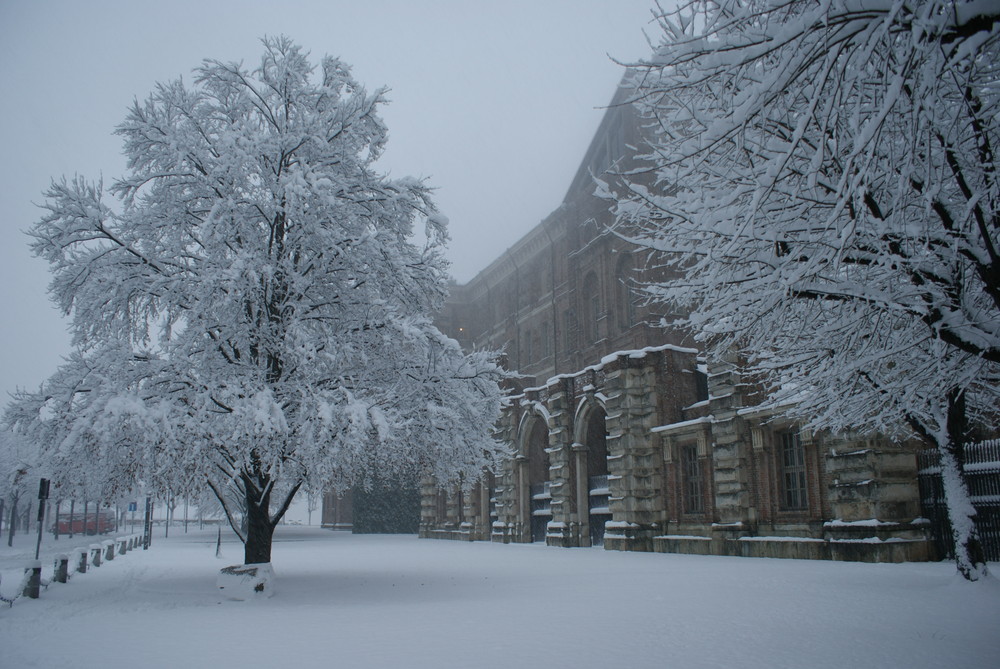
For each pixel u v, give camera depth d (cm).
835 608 1170
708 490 2672
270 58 1795
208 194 1644
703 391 3081
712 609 1198
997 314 1036
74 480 1562
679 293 1034
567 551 3091
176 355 1470
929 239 839
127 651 894
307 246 1642
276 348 1554
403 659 828
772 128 925
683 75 884
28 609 1326
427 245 1812
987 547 1859
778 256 895
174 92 1739
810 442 2234
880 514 1973
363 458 1639
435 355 1709
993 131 876
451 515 4931
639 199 1095
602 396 3281
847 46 645
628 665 786
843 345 1045
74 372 1521
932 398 1231
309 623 1121
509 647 898
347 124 1791
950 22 612
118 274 1551
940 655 806
